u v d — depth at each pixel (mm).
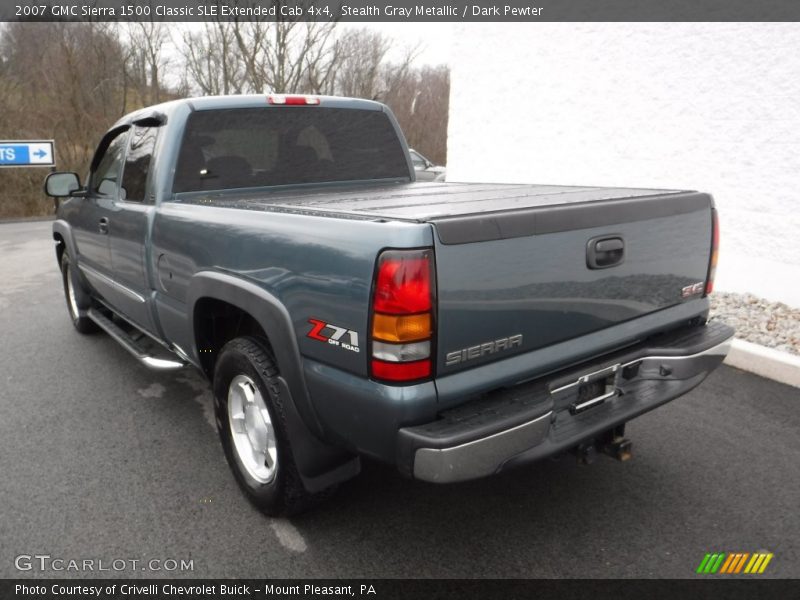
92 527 2723
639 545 2568
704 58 6082
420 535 2654
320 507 2854
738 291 6027
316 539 2631
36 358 5008
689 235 2752
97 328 5574
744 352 4523
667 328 2768
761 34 5547
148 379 4535
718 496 2920
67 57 19875
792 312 5344
